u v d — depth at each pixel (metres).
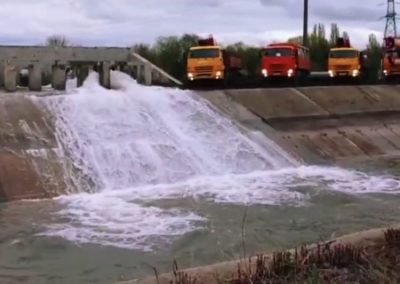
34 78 26.58
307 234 14.92
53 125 21.83
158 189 19.88
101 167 20.62
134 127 23.34
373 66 50.03
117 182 20.31
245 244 14.00
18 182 18.62
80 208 17.28
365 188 20.67
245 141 24.95
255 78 42.72
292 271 8.37
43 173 19.39
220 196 18.97
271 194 19.38
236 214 16.80
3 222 15.71
